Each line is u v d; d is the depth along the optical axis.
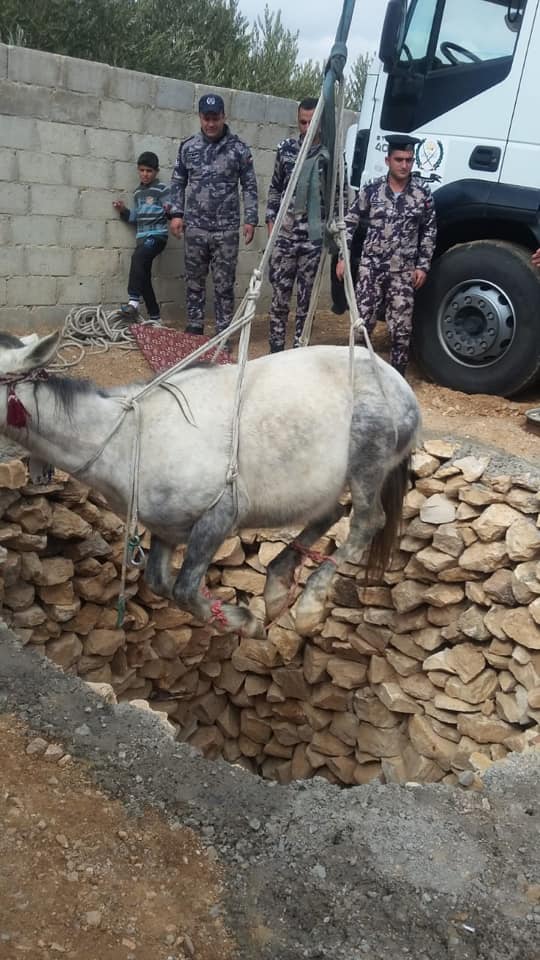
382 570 3.86
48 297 8.23
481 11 6.21
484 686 5.73
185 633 6.40
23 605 5.54
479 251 6.39
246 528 3.39
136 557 3.39
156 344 7.55
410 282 6.30
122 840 3.20
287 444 3.17
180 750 3.69
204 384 3.27
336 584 6.28
